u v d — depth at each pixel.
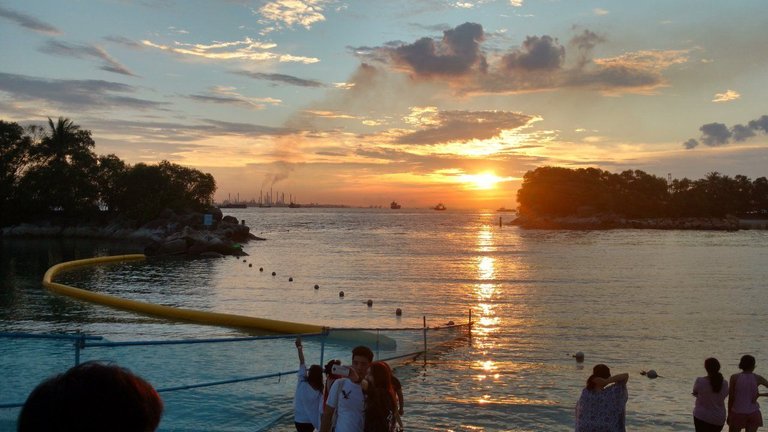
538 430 12.80
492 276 48.31
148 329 25.00
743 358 11.24
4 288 38.00
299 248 84.88
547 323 26.48
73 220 98.94
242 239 101.12
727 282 43.75
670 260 65.00
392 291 38.72
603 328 25.20
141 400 1.79
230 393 13.93
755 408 11.09
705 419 10.91
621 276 48.19
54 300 33.03
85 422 1.68
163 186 99.50
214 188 112.25
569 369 18.17
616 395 9.13
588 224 195.12
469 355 19.98
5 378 13.88
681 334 23.89
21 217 95.88
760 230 175.25
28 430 1.68
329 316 29.25
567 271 52.44
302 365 10.52
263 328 25.47
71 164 95.62
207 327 25.92
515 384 16.38
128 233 92.56
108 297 31.78
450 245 94.62
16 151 93.12
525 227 192.50
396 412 7.83
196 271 51.47
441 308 31.58
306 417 10.27
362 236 123.62
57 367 14.86
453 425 13.05
